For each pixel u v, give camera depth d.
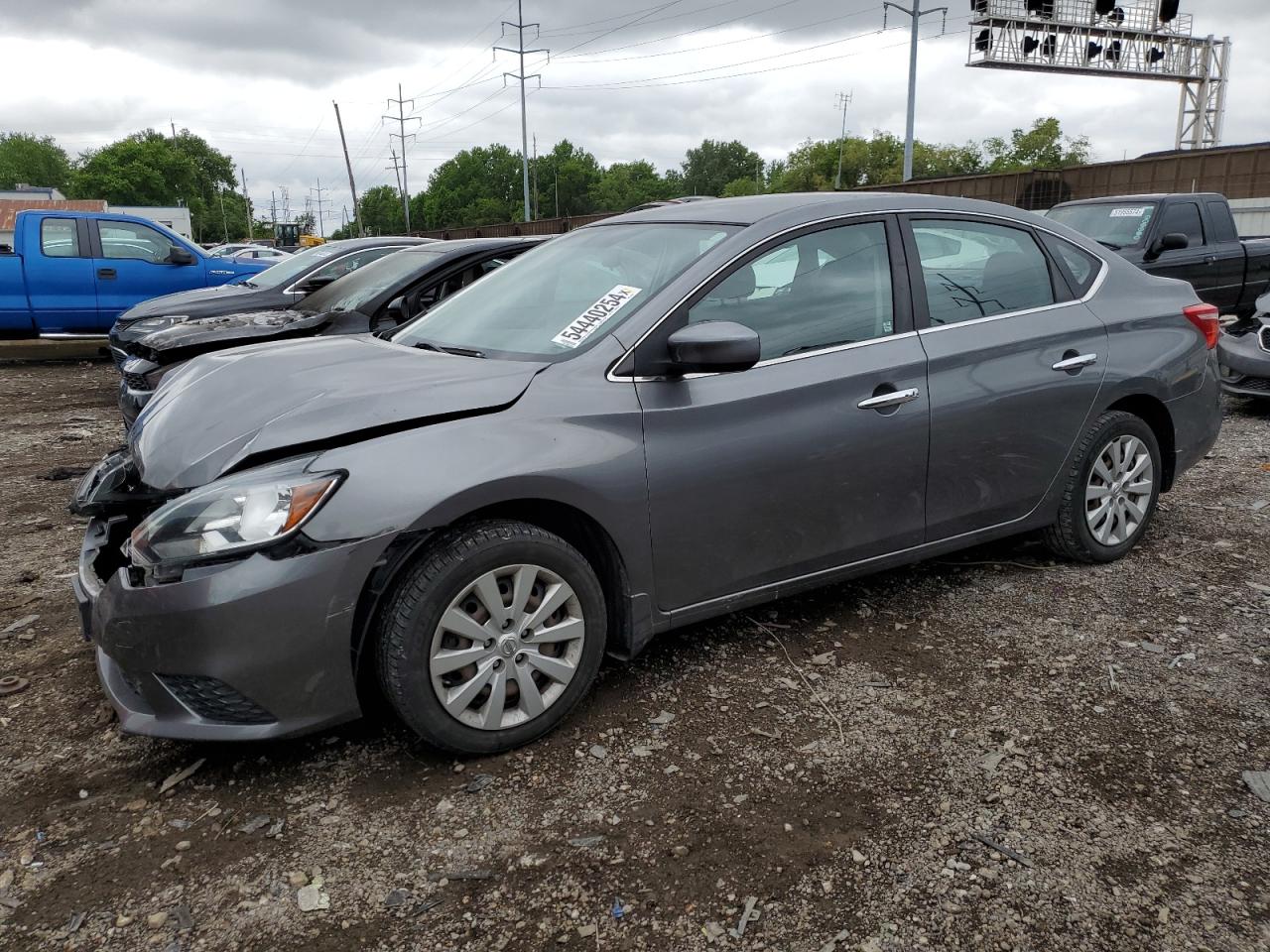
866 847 2.35
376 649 2.59
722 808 2.51
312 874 2.29
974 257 3.69
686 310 3.00
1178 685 3.10
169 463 2.76
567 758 2.75
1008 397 3.60
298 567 2.42
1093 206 10.70
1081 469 3.91
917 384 3.37
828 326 3.27
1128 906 2.13
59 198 67.44
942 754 2.74
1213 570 4.07
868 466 3.29
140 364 5.68
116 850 2.37
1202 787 2.55
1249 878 2.21
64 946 2.06
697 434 2.95
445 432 2.63
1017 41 32.53
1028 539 4.48
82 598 2.73
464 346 3.28
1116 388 3.91
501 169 136.00
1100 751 2.73
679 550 2.98
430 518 2.51
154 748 2.84
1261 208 19.81
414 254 6.54
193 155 135.38
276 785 2.64
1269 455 6.14
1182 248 9.70
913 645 3.43
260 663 2.42
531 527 2.71
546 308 3.30
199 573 2.41
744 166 149.12
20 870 2.30
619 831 2.42
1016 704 3.01
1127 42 33.94
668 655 3.38
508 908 2.16
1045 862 2.28
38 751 2.82
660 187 143.12
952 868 2.27
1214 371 4.31
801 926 2.09
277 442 2.57
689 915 2.13
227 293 8.23
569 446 2.73
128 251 12.01
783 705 3.03
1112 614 3.65
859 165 90.62
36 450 7.00
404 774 2.68
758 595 3.22
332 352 3.32
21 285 11.44
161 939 2.08
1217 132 36.22
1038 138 75.88
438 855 2.35
